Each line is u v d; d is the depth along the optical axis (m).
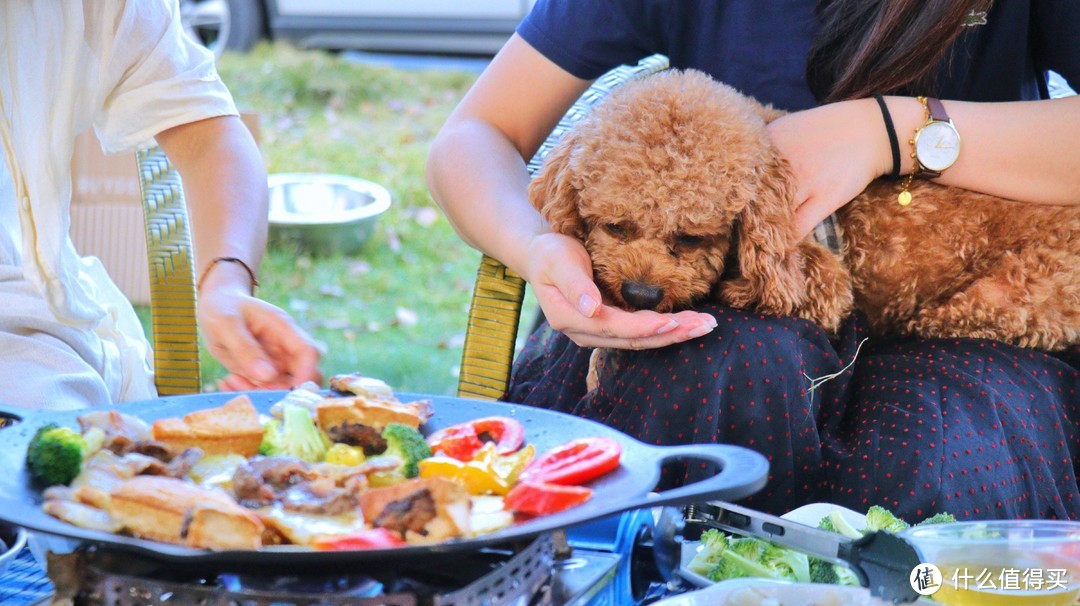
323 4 9.10
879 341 2.04
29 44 1.82
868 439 1.65
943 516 1.37
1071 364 1.97
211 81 2.06
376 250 5.65
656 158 1.71
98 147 3.21
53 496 1.05
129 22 1.93
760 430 1.61
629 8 2.15
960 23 1.82
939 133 1.85
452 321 4.95
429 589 1.00
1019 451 1.67
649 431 1.63
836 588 1.14
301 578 1.00
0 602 1.18
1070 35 2.04
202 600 0.96
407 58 9.42
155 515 0.99
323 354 1.60
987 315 1.90
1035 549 1.09
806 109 2.04
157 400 1.38
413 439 1.21
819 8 2.03
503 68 2.19
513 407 1.39
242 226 1.91
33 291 1.93
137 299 3.17
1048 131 1.87
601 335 1.65
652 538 1.38
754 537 1.23
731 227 1.82
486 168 2.02
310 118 7.60
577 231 1.86
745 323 1.66
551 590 1.11
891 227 1.96
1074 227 1.93
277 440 1.23
